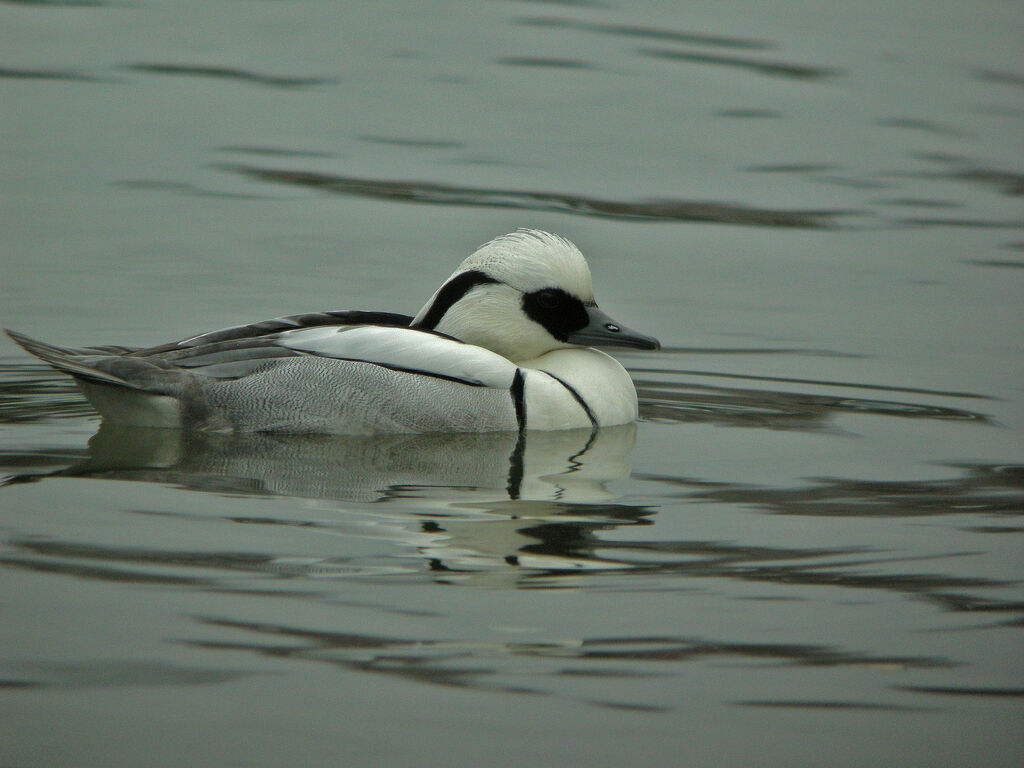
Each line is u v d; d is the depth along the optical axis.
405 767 7.43
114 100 25.09
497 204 21.30
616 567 9.92
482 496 11.44
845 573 9.88
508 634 8.84
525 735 7.75
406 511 10.97
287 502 11.10
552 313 14.01
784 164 23.34
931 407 14.35
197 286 17.81
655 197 21.83
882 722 7.96
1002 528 10.80
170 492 11.27
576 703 8.09
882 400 14.61
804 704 8.16
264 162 22.67
